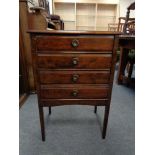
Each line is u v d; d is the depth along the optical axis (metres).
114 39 0.80
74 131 1.13
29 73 1.75
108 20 6.19
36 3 2.24
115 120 1.28
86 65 0.84
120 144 1.01
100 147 0.98
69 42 0.79
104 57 0.83
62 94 0.91
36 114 1.35
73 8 5.91
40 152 0.93
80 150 0.95
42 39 0.78
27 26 1.59
